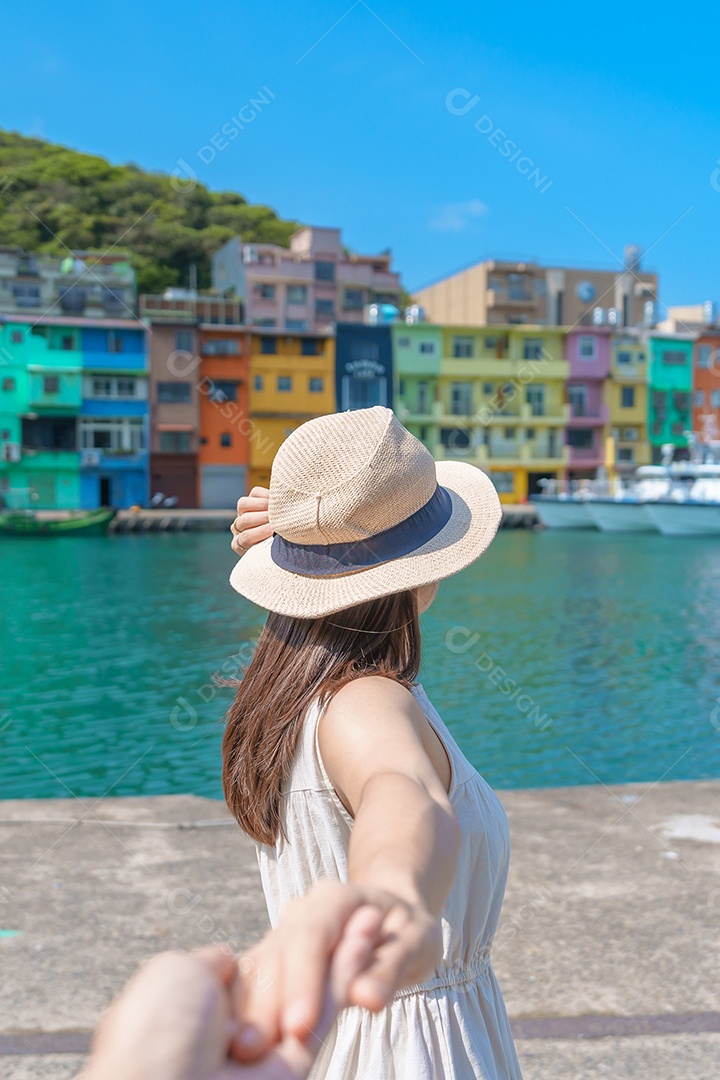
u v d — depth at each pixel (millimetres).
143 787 8398
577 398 52156
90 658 14727
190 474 47438
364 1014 1041
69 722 10758
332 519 1054
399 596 1105
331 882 426
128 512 45406
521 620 18391
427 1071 1012
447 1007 1044
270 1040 345
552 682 12828
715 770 8961
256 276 56281
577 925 2789
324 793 1016
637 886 3084
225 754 1160
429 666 13445
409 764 804
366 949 387
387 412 1102
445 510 1143
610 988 2428
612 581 25250
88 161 62719
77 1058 2111
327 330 48438
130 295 48844
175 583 24875
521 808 3986
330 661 1057
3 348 45781
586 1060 2115
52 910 2896
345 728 906
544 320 61000
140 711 11312
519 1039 2201
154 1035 318
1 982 2445
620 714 11062
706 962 2559
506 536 41188
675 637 16641
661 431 53000
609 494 45656
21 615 19297
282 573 1113
